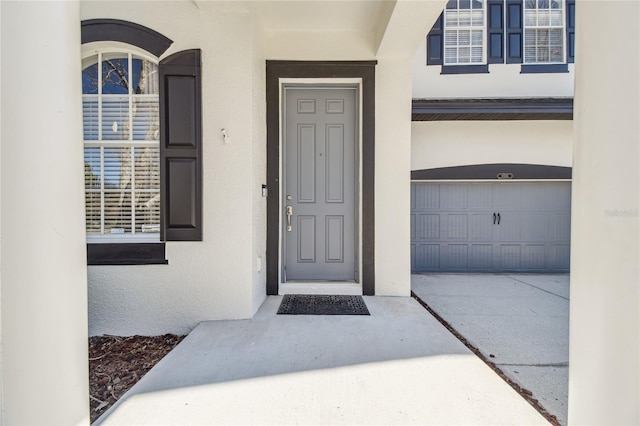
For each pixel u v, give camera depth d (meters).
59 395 1.13
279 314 3.36
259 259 3.63
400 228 4.06
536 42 6.38
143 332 3.24
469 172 6.38
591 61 1.15
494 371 2.44
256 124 3.47
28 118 1.04
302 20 3.81
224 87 3.23
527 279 5.86
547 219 6.52
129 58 3.36
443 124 6.39
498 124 6.36
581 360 1.19
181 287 3.24
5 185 0.98
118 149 3.39
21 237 1.02
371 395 2.00
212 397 1.98
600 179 1.13
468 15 6.38
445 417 1.81
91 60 3.38
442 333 2.88
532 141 6.36
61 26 1.14
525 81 6.35
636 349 1.05
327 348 2.59
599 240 1.13
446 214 6.55
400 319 3.21
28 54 1.04
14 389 1.00
